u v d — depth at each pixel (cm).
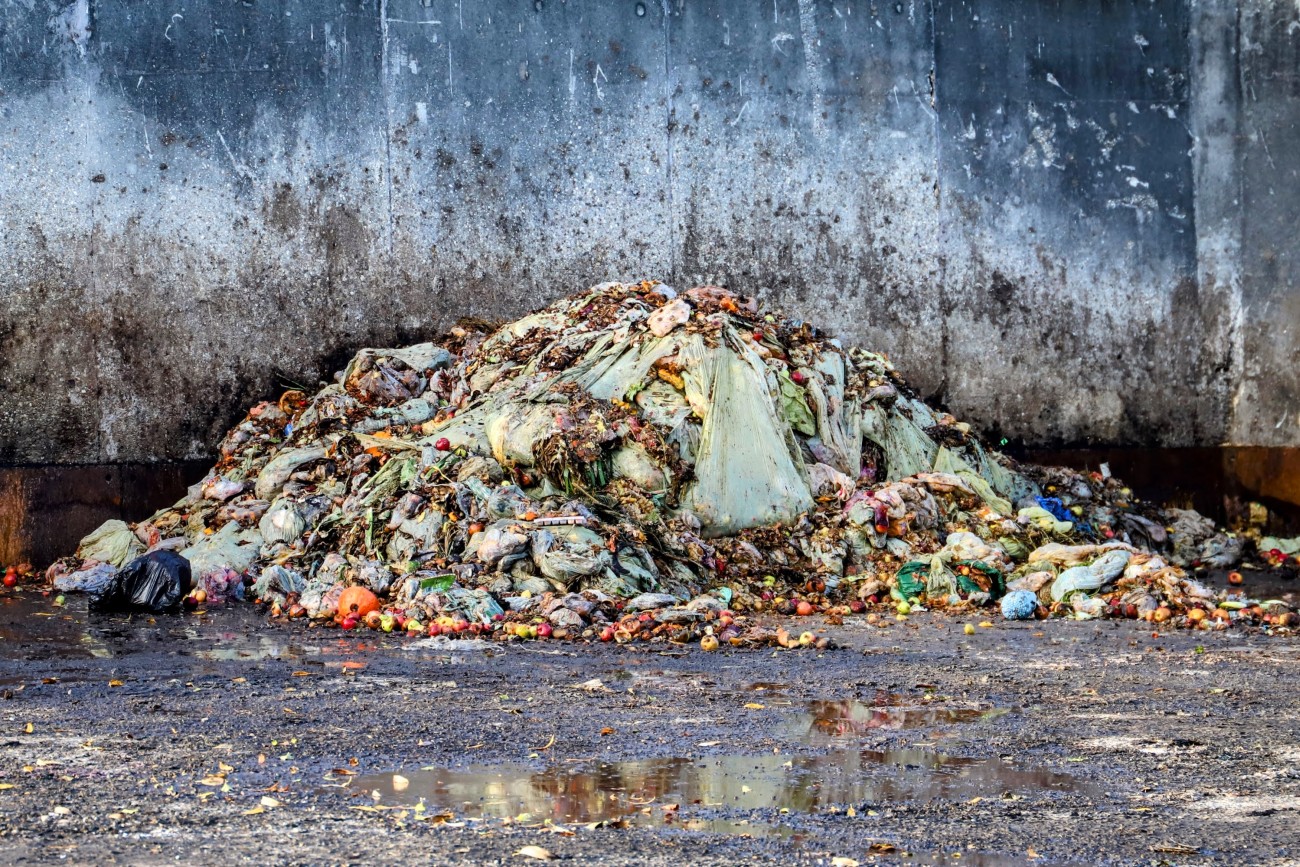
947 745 503
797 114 1352
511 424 1015
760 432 1038
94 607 916
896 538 1029
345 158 1230
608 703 583
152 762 466
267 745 494
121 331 1165
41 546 1130
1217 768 470
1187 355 1438
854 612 923
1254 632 833
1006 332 1404
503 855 361
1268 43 1386
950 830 391
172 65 1180
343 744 496
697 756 482
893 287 1375
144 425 1171
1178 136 1430
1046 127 1416
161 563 918
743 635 779
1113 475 1415
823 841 379
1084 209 1427
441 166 1259
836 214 1362
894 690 622
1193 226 1434
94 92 1157
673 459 1002
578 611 823
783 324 1215
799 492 1032
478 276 1271
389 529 959
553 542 888
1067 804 421
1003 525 1055
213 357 1191
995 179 1401
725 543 991
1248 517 1410
